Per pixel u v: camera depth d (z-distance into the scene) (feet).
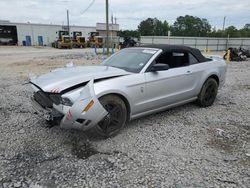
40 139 12.60
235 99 21.33
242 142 12.59
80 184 9.02
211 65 18.30
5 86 25.73
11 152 11.24
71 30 191.42
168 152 11.42
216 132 13.82
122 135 13.19
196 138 13.00
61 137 12.84
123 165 10.28
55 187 8.84
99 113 11.48
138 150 11.58
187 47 17.26
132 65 14.60
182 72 15.79
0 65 48.47
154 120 15.51
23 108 17.72
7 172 9.67
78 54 84.48
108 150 11.53
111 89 12.05
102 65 15.79
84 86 11.85
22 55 79.82
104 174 9.64
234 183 9.16
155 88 14.17
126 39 96.89
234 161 10.71
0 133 13.30
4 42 168.76
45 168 10.00
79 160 10.64
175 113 16.96
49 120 12.23
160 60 15.02
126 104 13.16
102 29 158.10
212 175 9.64
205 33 309.22
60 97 11.35
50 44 178.60
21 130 13.70
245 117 16.46
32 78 14.06
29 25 176.55
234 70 42.80
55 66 47.29
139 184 9.05
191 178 9.43
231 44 137.69
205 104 18.38
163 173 9.73
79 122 11.26
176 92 15.66
